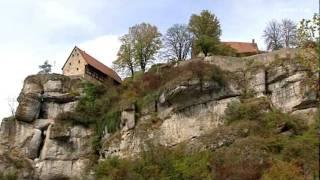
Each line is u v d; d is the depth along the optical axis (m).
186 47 91.00
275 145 58.84
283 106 68.94
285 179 52.69
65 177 74.94
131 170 65.44
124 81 83.69
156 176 62.31
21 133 79.38
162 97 72.19
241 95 71.38
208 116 69.69
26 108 80.25
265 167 55.62
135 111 74.56
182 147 66.31
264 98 68.88
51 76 84.12
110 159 69.75
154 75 78.31
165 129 70.88
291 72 69.50
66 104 81.69
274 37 99.19
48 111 81.50
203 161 60.44
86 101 81.19
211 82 70.44
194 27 91.81
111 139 73.88
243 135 62.41
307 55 36.56
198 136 68.44
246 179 55.09
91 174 71.50
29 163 76.19
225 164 57.88
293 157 56.56
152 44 92.38
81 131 78.19
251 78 72.50
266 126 63.56
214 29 91.94
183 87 70.00
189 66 73.44
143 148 70.06
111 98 80.56
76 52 94.31
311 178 51.88
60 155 76.19
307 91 67.00
